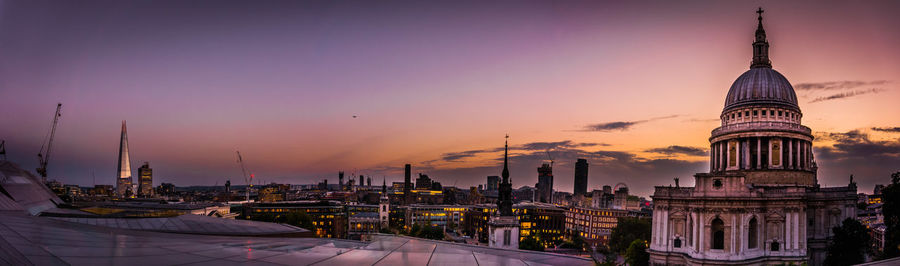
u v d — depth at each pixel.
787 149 131.62
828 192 123.75
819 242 119.19
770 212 106.69
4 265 29.48
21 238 41.62
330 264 43.28
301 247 52.19
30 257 33.44
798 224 106.81
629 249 123.19
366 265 44.22
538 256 74.69
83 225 69.62
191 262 39.12
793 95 139.75
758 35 149.75
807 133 132.75
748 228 106.38
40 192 133.88
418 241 72.06
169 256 40.69
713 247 108.44
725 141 139.88
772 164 131.50
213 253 43.97
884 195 103.50
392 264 45.62
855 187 131.88
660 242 111.94
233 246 49.41
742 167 134.38
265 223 107.50
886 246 103.00
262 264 40.72
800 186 114.56
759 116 136.00
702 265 104.19
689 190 110.06
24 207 106.62
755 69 144.50
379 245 60.38
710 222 106.44
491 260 52.88
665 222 111.81
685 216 109.94
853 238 109.06
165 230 84.88
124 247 43.47
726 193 106.25
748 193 105.81
